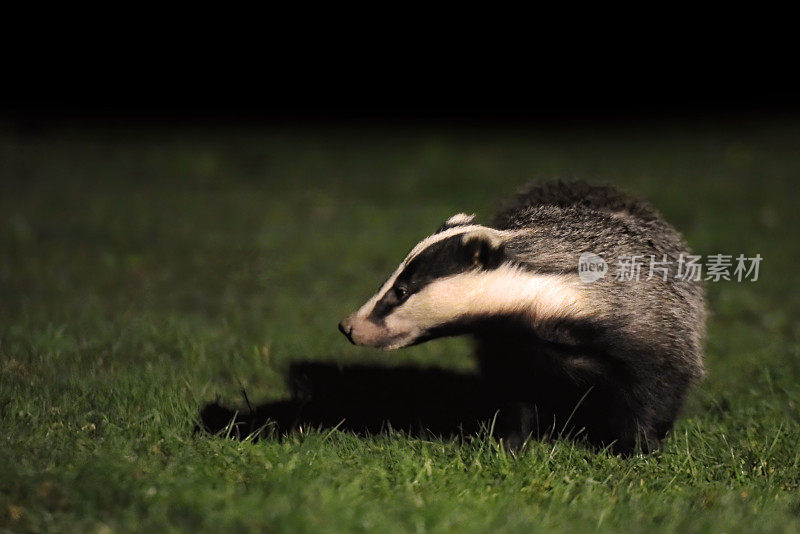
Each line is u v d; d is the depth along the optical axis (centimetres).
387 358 1206
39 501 700
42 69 4303
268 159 2873
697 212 2102
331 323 1331
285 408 1026
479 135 3472
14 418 888
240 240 1864
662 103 4181
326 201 2297
